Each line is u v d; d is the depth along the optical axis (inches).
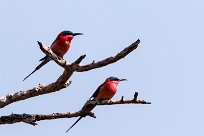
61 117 530.0
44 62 534.6
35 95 518.6
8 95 518.0
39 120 528.7
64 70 483.5
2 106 518.9
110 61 457.1
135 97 526.9
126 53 452.8
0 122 524.4
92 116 533.6
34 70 536.1
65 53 544.4
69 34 541.0
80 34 546.3
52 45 540.1
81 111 532.4
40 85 517.7
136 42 450.3
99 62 462.6
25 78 532.4
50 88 511.5
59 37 538.3
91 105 533.3
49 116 526.0
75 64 462.6
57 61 459.8
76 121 546.6
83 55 458.3
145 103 532.4
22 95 516.7
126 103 533.3
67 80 497.4
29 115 525.0
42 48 450.9
